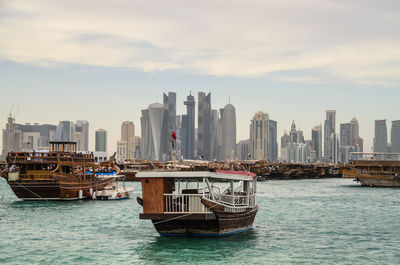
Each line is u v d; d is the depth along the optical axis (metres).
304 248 44.59
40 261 39.28
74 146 91.38
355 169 160.50
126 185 158.50
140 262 38.56
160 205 42.94
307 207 83.81
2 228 55.72
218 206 42.84
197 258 39.41
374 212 76.38
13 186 83.69
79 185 89.44
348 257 41.28
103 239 48.38
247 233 51.81
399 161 155.75
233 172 48.53
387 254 42.62
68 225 58.16
